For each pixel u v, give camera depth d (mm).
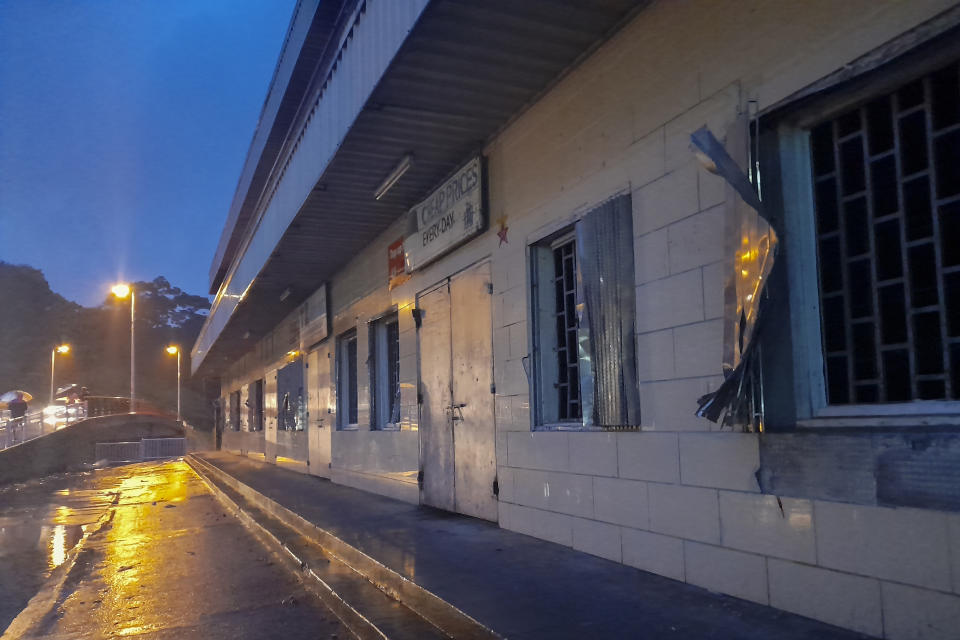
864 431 3430
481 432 7379
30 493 17750
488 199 7297
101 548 8445
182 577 6605
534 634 3670
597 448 5434
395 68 5684
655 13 4867
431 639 4152
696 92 4488
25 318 103000
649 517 4832
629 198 5145
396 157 7613
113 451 31328
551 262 6535
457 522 7391
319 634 4672
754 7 4035
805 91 3682
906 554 3150
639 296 4996
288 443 17703
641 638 3535
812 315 3836
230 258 28438
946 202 3246
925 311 3332
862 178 3658
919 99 3383
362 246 11453
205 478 17891
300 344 16203
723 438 4203
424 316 8969
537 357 6410
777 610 3797
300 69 14672
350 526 7484
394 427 10289
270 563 7094
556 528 5973
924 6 3084
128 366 100438
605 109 5414
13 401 32500
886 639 3230
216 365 30672
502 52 5520
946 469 3014
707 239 4367
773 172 3965
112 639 4754
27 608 5801
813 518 3605
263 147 18438
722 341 4223
